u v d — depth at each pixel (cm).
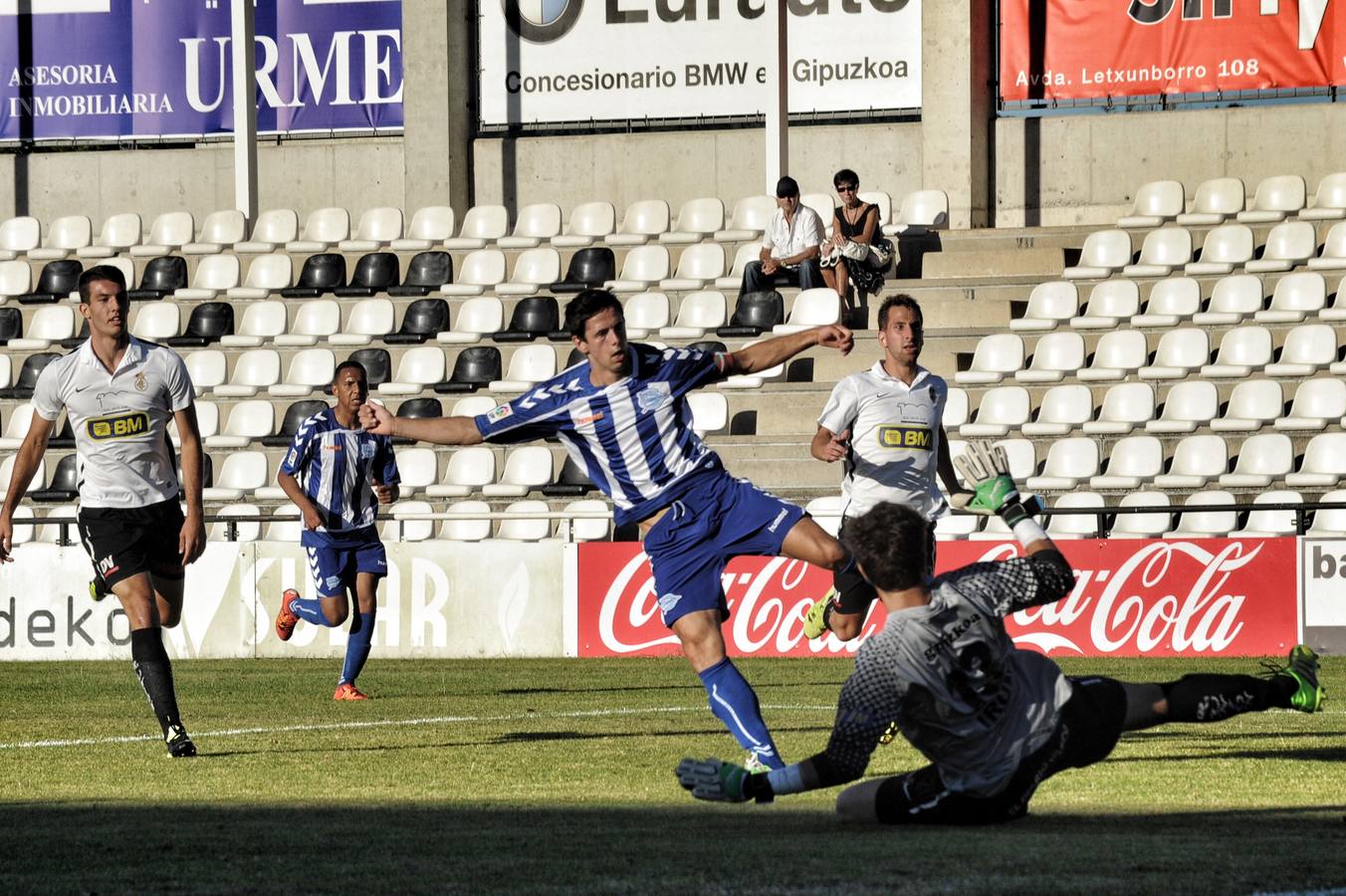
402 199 7962
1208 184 6956
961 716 1681
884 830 1739
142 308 7356
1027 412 6088
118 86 8131
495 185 7875
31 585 5238
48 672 4722
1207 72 7250
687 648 2225
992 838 1670
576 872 1491
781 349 2275
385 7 7900
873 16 7494
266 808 2039
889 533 1661
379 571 3856
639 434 2219
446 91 7719
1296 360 6103
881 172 7525
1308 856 1543
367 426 2225
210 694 3969
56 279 7562
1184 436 5859
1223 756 2508
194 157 8144
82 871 1542
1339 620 4481
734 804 2053
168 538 2769
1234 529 5341
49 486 6675
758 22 7612
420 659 4991
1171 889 1380
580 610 4984
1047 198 7400
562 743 2873
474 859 1577
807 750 2703
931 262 6919
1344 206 6769
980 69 7344
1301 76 7156
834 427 2891
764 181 7638
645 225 7438
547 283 7194
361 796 2200
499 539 5788
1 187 8275
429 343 7044
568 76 7800
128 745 2933
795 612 4844
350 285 7369
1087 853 1562
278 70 8019
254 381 7025
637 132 7775
